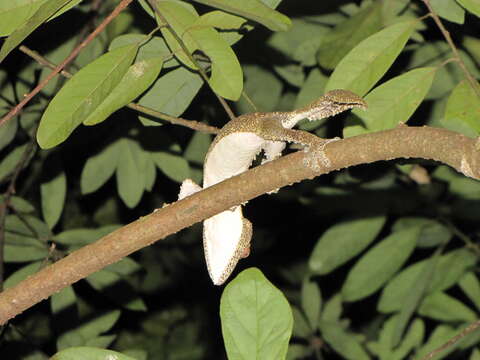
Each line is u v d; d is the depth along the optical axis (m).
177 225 0.68
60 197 1.16
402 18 1.05
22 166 1.14
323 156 0.64
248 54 1.14
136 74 0.76
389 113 0.80
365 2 1.10
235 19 0.77
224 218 0.76
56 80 1.11
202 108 1.21
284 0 1.12
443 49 1.12
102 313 1.16
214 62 0.75
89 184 1.16
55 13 0.74
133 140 1.16
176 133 1.23
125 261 1.15
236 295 0.60
